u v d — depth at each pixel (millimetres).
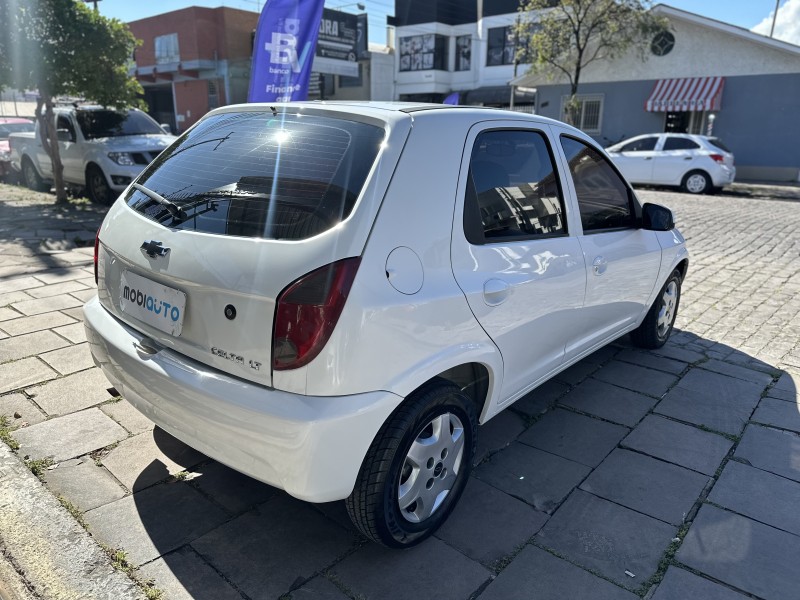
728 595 2312
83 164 10227
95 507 2678
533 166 3061
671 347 4781
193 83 32969
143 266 2443
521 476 3053
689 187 16031
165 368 2312
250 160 2512
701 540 2604
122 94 10078
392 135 2324
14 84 9484
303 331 2008
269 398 2053
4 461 2938
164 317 2379
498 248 2686
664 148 16312
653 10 20000
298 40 5746
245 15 31562
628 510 2801
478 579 2369
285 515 2699
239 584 2299
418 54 32125
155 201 2639
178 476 2920
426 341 2301
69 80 9555
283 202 2248
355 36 30469
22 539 2449
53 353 4137
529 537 2611
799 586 2359
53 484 2807
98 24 9523
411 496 2418
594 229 3508
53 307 5020
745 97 19750
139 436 3223
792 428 3537
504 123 2893
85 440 3160
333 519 2691
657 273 4254
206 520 2641
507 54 29891
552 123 3293
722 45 19703
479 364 2717
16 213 9320
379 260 2145
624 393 3977
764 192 16609
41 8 8977
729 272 7207
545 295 2980
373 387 2129
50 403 3500
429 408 2355
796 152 19297
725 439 3424
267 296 2039
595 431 3502
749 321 5418
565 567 2441
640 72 21312
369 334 2086
